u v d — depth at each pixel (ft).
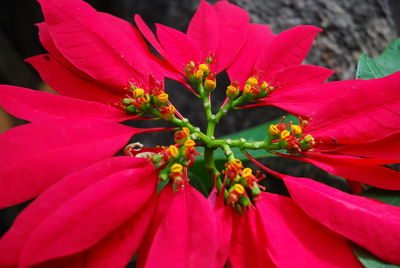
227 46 1.01
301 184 0.77
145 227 0.72
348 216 0.71
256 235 0.75
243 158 1.07
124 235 0.71
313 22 1.38
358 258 0.70
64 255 0.63
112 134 0.78
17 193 0.69
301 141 0.83
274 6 1.41
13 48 2.53
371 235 0.69
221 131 1.43
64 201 0.67
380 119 0.78
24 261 0.61
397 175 0.78
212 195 0.79
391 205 0.73
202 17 1.05
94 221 0.66
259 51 1.03
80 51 0.85
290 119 1.10
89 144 0.75
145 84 0.90
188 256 0.66
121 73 0.88
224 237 0.72
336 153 0.85
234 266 0.75
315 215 0.73
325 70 0.96
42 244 0.62
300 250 0.71
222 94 1.46
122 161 0.74
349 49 1.38
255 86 0.93
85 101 0.84
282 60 0.99
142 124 1.69
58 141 0.73
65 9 0.85
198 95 0.95
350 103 0.80
